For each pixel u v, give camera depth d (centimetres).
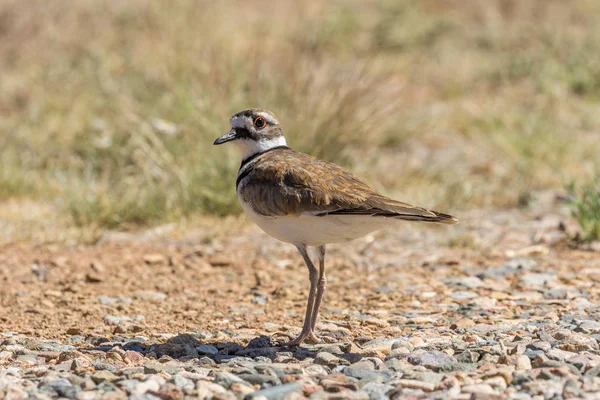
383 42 2336
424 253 1203
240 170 858
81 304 994
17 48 2225
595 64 2105
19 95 1911
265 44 2078
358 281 1080
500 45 2386
